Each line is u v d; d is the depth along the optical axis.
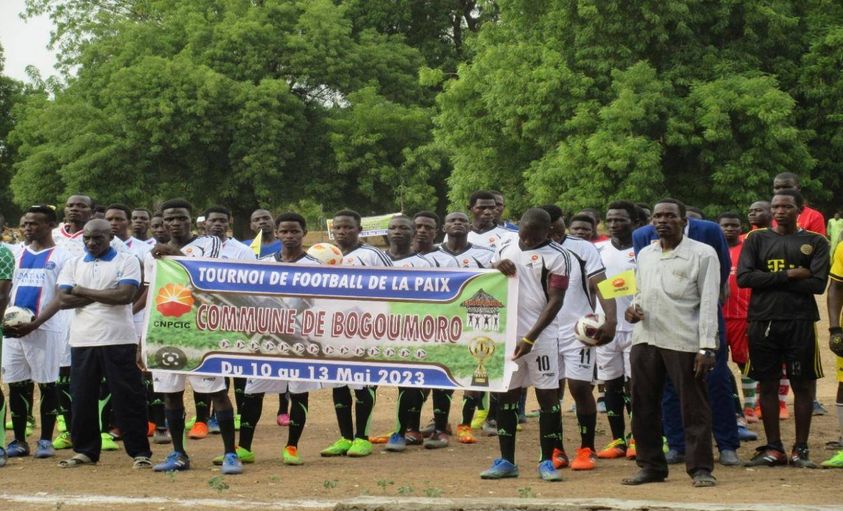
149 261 9.92
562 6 28.22
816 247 9.55
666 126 26.61
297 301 9.65
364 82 42.34
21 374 10.70
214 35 39.75
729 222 12.23
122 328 9.88
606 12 27.39
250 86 38.03
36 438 12.51
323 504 7.97
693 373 8.46
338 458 10.75
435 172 41.78
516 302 9.09
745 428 11.40
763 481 8.74
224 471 9.55
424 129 41.56
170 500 8.20
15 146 52.19
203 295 9.74
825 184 29.33
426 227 11.61
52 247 11.18
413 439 11.72
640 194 25.88
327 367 9.60
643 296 8.60
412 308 9.42
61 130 38.31
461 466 10.16
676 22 27.31
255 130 38.41
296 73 40.56
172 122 37.28
